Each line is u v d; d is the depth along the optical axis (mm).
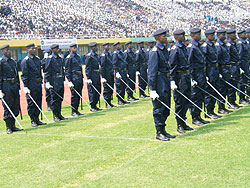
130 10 53562
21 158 6293
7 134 8570
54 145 7047
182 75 7582
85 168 5465
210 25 53969
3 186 4969
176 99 7617
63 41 36062
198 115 8297
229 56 9797
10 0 42969
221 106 9484
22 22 39844
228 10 61906
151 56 6988
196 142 6395
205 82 8492
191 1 63969
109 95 12266
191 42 8523
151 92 6938
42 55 38812
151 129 7934
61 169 5504
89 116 10391
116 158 5859
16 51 38000
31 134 8289
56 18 43688
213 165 5090
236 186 4328
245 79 10945
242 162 5121
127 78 13688
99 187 4609
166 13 56812
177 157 5578
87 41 42000
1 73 8805
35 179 5148
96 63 11625
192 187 4391
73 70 10883
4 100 8797
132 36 46688
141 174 4961
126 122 8969
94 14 48656
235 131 6953
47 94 12586
